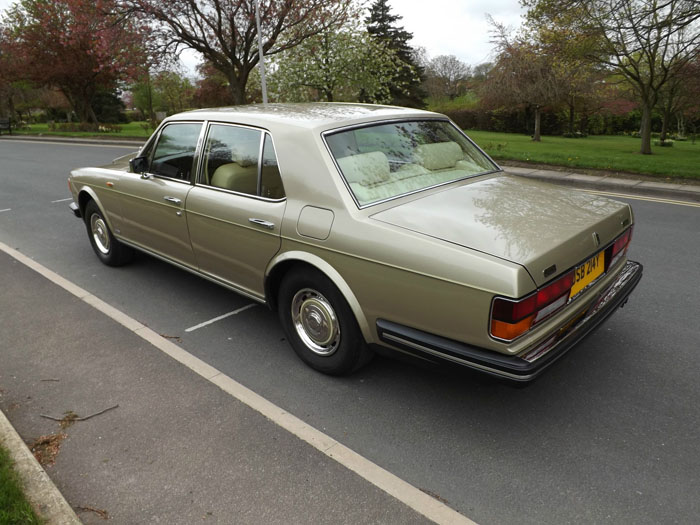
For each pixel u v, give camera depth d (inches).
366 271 112.2
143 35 714.2
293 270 129.9
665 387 127.0
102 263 228.4
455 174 139.3
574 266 105.7
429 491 96.6
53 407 124.8
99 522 91.1
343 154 124.5
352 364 128.1
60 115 2290.8
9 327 167.6
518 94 1190.3
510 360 96.3
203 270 163.6
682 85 1029.8
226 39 773.9
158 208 171.2
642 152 747.4
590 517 89.7
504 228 107.0
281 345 153.6
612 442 108.3
